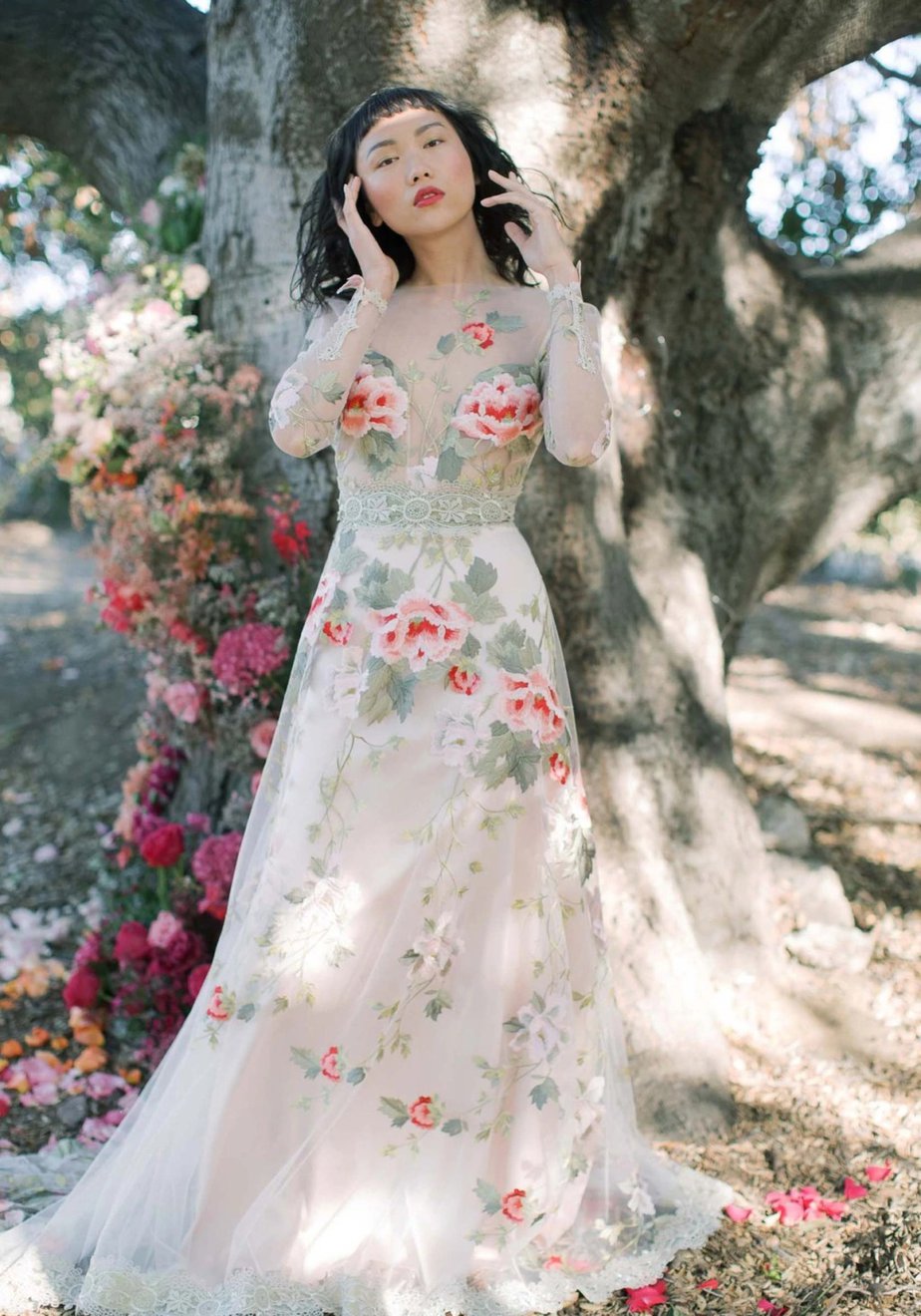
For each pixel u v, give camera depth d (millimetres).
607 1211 2533
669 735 3641
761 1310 2387
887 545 13164
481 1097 2334
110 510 3387
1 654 8930
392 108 2338
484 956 2320
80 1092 3283
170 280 3436
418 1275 2318
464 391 2332
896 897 4531
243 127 3289
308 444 2322
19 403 9141
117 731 6773
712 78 3293
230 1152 2314
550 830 2375
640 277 3543
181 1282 2283
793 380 3996
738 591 4215
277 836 2369
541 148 3105
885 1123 3123
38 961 3979
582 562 3328
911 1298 2395
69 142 4410
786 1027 3559
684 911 3459
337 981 2303
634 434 3674
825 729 6965
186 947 3348
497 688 2305
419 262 2471
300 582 3359
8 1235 2475
